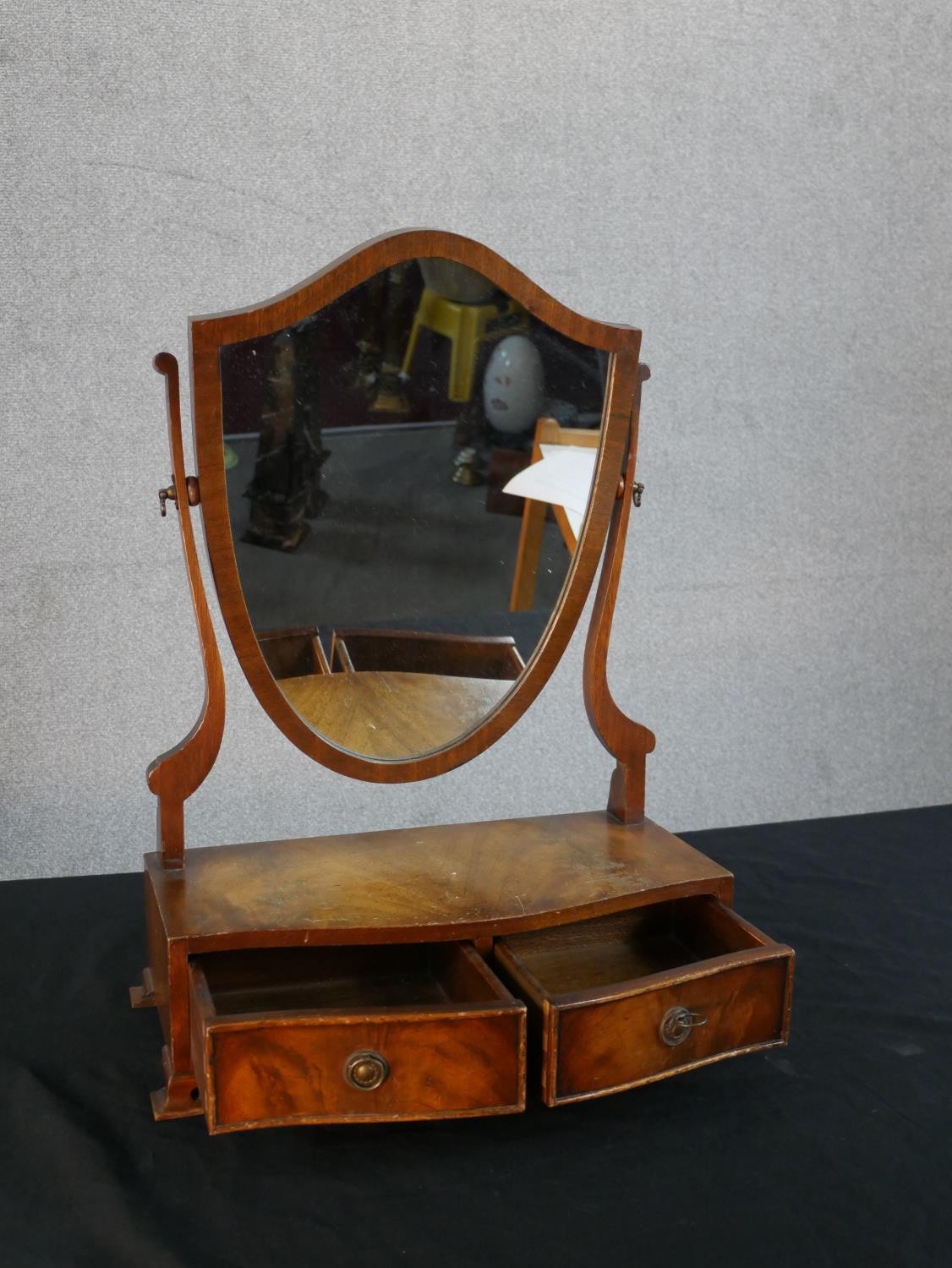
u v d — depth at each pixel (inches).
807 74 75.0
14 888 72.9
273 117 67.6
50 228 65.9
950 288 81.0
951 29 76.9
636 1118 53.2
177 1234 45.4
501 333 51.8
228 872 55.2
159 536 71.1
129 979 63.3
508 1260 44.6
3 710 71.4
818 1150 51.1
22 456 68.2
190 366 48.4
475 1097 47.8
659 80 72.6
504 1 69.4
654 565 79.6
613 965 57.1
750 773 85.4
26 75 64.1
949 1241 46.0
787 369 79.0
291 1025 45.1
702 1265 44.6
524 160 71.7
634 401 55.6
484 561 55.1
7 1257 43.9
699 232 75.3
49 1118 51.4
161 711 73.7
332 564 52.9
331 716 54.9
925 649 87.1
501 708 57.7
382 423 51.6
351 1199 47.8
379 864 56.6
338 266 48.6
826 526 82.5
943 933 69.9
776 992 52.4
